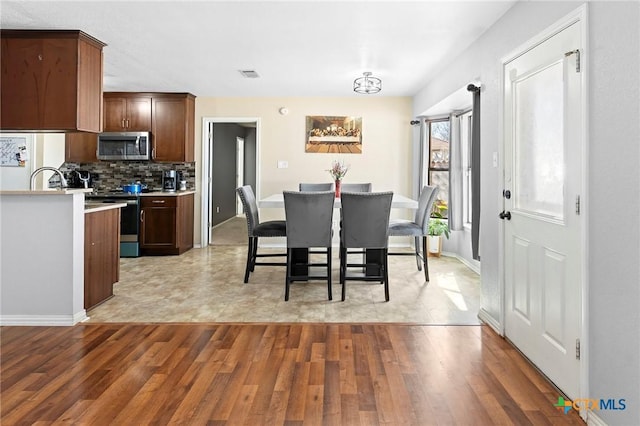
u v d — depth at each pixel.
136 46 3.91
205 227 6.57
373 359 2.56
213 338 2.90
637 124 1.61
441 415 1.95
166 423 1.88
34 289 3.14
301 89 5.83
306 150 6.41
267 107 6.41
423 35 3.53
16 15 3.18
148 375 2.35
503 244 2.92
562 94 2.16
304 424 1.88
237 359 2.56
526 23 2.61
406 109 6.38
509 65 2.85
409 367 2.45
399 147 6.40
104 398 2.10
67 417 1.93
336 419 1.92
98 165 6.44
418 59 4.28
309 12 3.10
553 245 2.25
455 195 5.54
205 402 2.06
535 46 2.46
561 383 2.16
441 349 2.72
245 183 11.54
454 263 5.43
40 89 3.49
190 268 5.12
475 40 3.64
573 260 2.06
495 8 2.86
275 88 5.77
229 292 4.07
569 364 2.09
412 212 6.47
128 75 5.04
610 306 1.78
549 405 2.04
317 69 4.70
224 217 9.70
